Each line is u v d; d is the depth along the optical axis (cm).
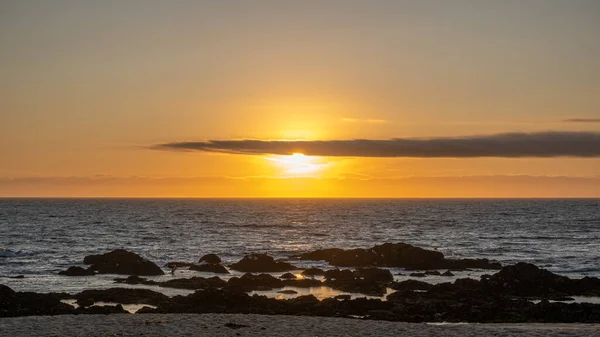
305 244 8525
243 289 4250
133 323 2539
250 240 9062
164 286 4450
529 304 3459
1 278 4844
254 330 2420
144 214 18450
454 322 3052
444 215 18512
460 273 5528
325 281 4603
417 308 3269
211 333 2344
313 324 2584
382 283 4606
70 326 2458
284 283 4516
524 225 13188
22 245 7794
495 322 3053
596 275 5412
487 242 8900
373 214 19412
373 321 2717
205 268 5403
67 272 5038
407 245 6150
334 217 17200
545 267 5944
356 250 6194
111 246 7812
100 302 3619
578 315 3105
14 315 3033
